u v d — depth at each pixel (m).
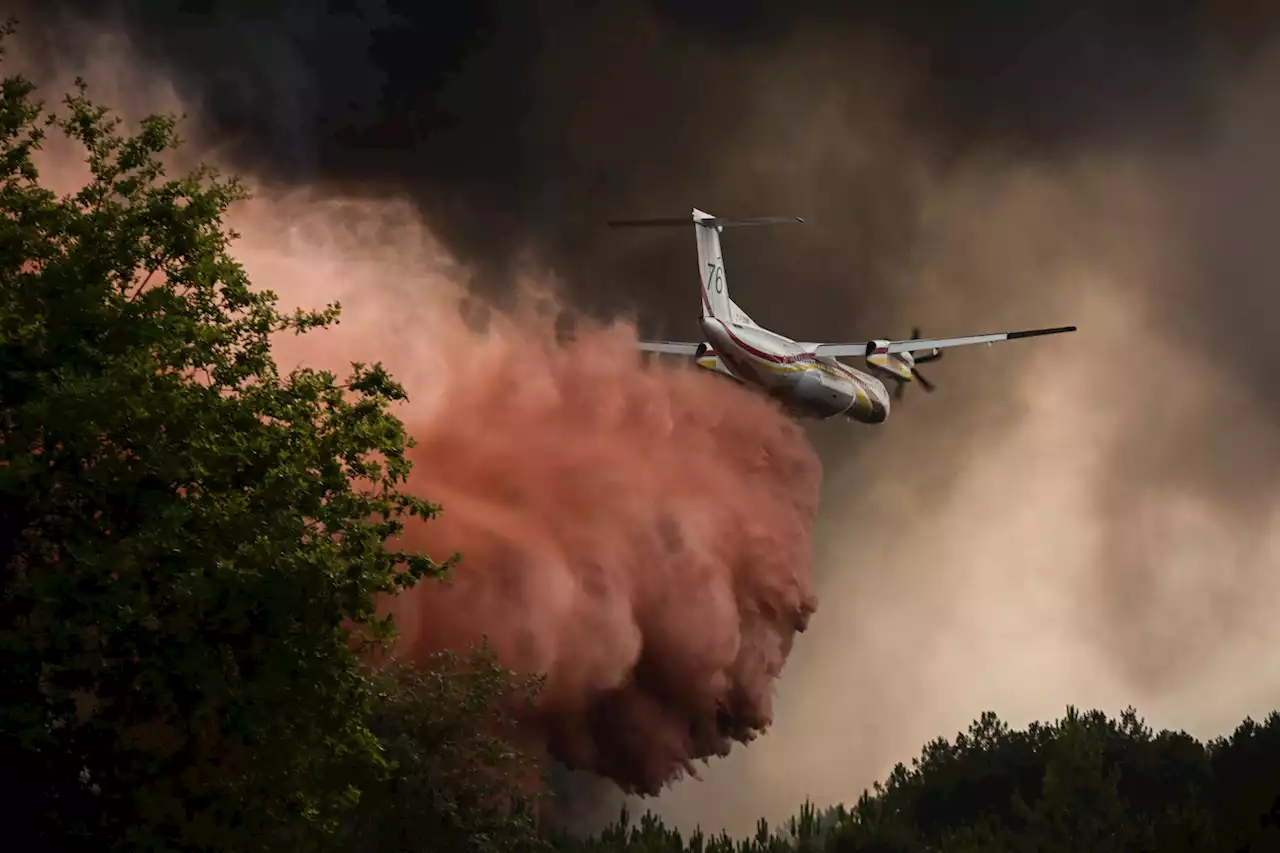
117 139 99.44
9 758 77.81
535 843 119.25
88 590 77.06
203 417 86.44
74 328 84.56
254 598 82.25
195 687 79.19
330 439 93.50
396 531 96.56
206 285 94.44
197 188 95.94
